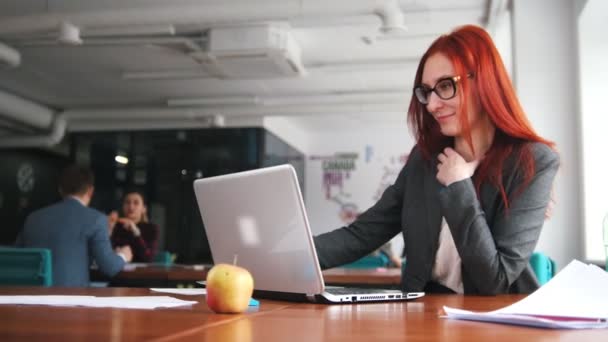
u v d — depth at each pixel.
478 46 1.61
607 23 4.01
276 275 1.43
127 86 7.76
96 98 8.44
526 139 1.60
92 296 1.36
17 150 9.98
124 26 4.90
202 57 5.76
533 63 4.20
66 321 0.88
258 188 1.40
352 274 3.48
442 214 1.65
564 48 4.18
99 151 9.51
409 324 0.92
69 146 9.63
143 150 9.34
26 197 9.90
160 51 6.22
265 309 1.18
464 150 1.71
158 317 0.96
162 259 6.02
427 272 1.68
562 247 4.05
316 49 6.16
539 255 2.24
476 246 1.47
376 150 10.08
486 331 0.84
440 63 1.62
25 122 8.47
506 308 1.07
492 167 1.58
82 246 3.61
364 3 4.27
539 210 1.54
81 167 3.74
